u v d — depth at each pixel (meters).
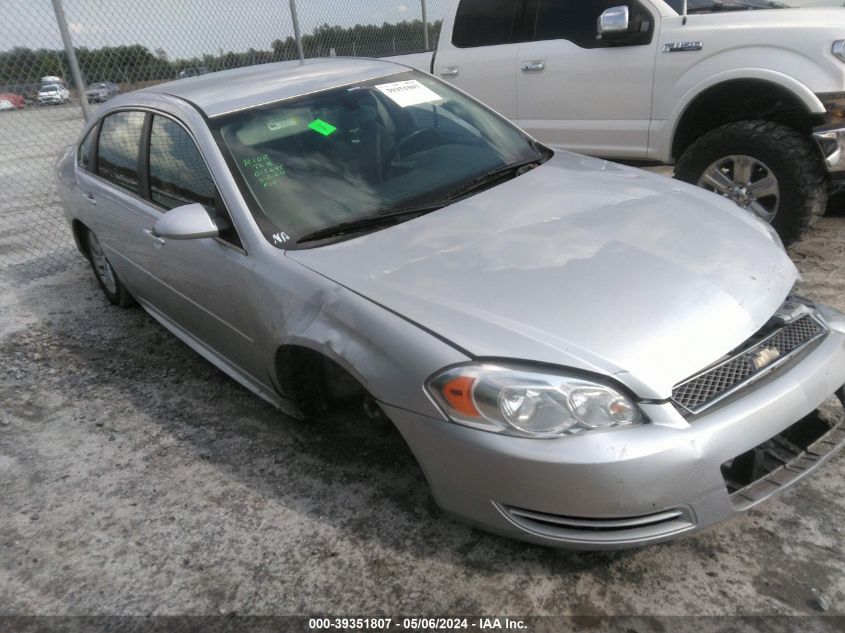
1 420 3.77
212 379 3.96
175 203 3.46
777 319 2.45
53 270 6.08
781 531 2.45
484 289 2.43
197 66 7.11
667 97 4.88
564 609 2.25
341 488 2.92
